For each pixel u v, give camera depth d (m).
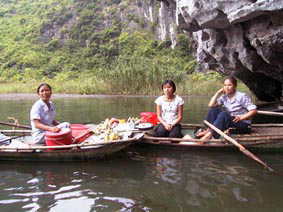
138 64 19.94
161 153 5.11
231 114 5.51
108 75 19.66
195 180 3.88
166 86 5.47
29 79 34.28
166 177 4.01
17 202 3.35
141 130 5.54
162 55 36.50
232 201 3.28
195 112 9.86
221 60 10.16
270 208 3.12
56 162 4.75
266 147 5.10
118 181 3.90
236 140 5.04
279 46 7.36
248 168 4.32
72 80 31.92
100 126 5.79
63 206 3.24
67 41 43.09
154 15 41.59
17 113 10.48
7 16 54.22
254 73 12.12
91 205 3.25
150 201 3.31
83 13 45.09
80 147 4.60
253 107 5.27
